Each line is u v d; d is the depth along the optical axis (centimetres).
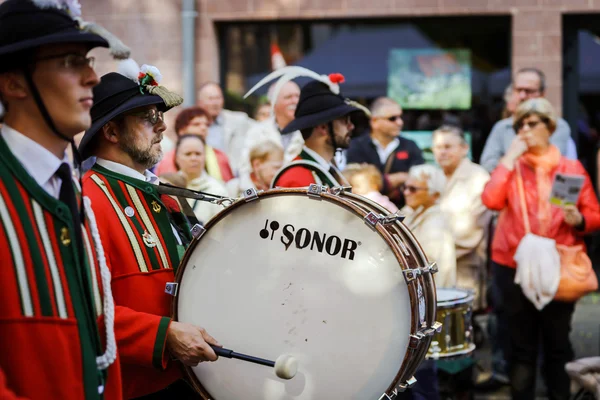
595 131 694
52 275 200
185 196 278
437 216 471
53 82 198
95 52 588
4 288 193
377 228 253
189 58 705
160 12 707
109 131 274
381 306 252
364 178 474
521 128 455
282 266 262
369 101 704
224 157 570
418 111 699
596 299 623
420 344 256
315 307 259
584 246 450
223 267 268
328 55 707
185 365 270
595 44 690
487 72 695
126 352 257
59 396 200
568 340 445
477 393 494
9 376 194
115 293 267
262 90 708
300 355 259
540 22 681
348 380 255
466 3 686
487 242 525
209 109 598
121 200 271
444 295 398
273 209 265
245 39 716
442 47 697
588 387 368
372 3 694
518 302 448
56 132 201
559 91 683
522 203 450
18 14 196
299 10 702
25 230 197
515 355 450
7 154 198
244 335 265
